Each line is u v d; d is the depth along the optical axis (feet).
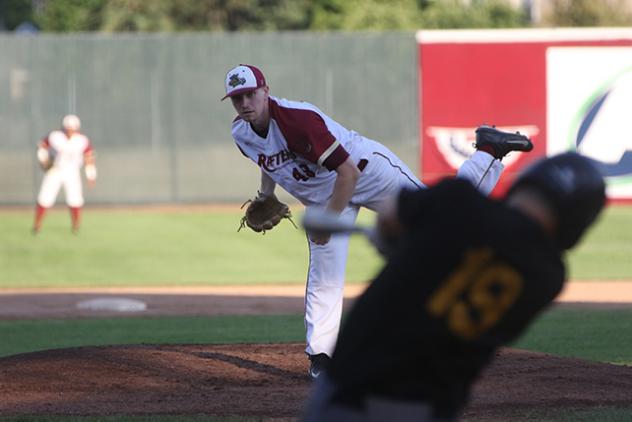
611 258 204.64
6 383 77.41
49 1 513.86
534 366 84.38
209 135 303.27
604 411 67.31
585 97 288.51
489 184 81.30
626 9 490.08
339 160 73.10
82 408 69.15
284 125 73.72
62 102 299.99
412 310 31.76
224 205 302.66
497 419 64.90
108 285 173.47
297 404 70.13
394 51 297.94
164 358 86.43
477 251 31.32
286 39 301.02
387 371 32.19
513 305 31.68
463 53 294.05
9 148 298.35
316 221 34.73
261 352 91.09
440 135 296.30
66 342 113.60
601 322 126.72
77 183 244.01
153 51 301.22
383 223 33.17
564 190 31.63
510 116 291.17
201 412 67.56
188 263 200.95
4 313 142.31
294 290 166.20
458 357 32.27
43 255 211.61
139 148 302.66
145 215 281.54
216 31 458.09
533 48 290.35
